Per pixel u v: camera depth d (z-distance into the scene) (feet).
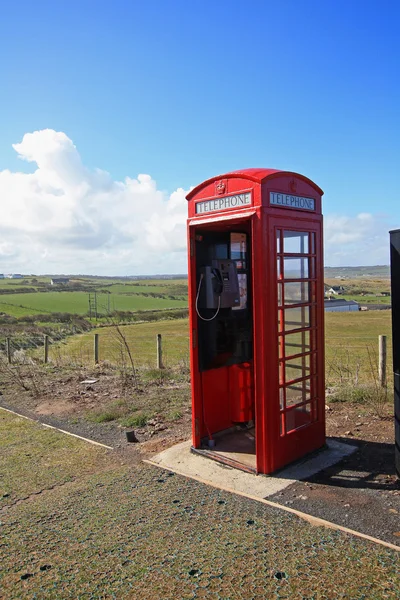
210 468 15.37
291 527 11.02
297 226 15.35
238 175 14.69
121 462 16.40
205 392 17.47
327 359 44.47
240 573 9.19
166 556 9.93
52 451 17.81
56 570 9.63
